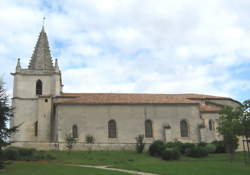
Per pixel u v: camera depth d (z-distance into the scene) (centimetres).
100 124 4669
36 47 5491
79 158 3478
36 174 2225
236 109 3712
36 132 4909
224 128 3566
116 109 4794
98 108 4744
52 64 5428
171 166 2834
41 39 5575
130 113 4825
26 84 5106
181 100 5138
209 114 5044
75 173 2298
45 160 3328
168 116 4934
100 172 2364
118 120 4753
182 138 4853
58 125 4531
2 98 2594
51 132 4803
